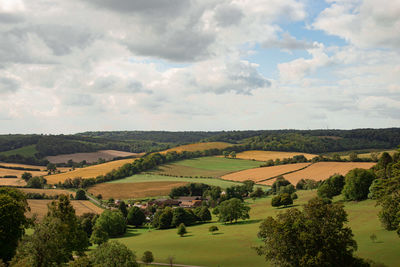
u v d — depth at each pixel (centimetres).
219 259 6362
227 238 8381
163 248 8031
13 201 5603
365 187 10225
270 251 4097
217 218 12950
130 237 10638
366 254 5119
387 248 5306
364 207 9381
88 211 13725
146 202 16338
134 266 4556
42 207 13312
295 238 3925
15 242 5425
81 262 4291
